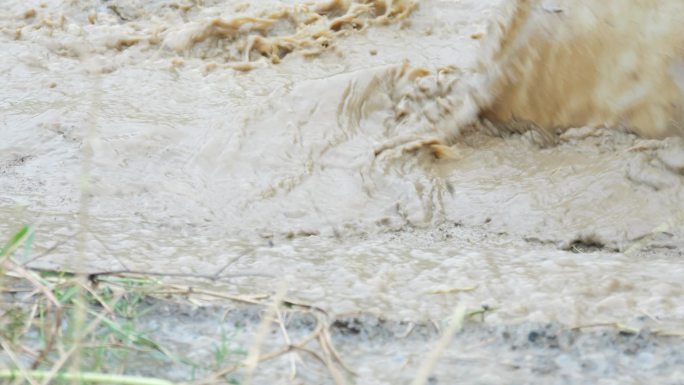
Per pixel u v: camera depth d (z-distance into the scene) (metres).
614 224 14.10
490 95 16.47
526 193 14.93
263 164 15.46
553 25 15.73
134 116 17.34
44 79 19.31
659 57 15.07
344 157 15.75
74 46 21.20
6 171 15.66
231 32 21.88
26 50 20.91
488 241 14.02
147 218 14.34
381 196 15.12
